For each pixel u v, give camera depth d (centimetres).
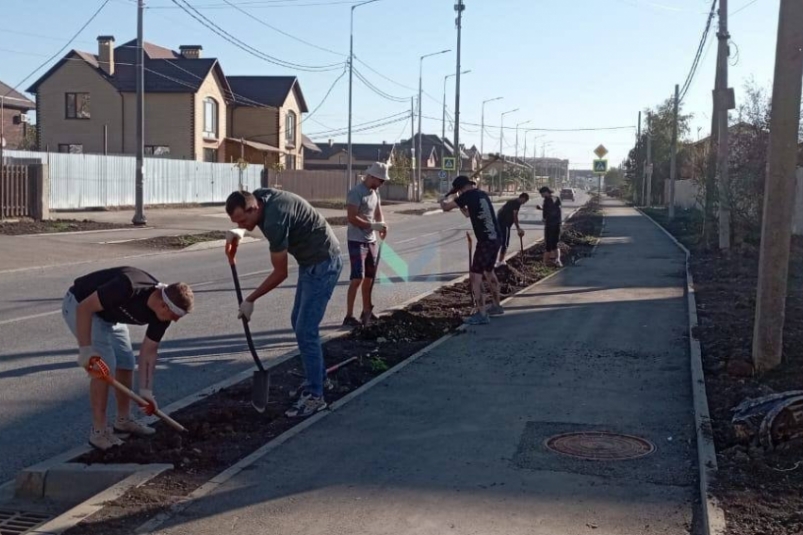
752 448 593
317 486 534
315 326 695
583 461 585
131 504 497
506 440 632
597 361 905
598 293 1462
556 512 495
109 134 5203
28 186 2562
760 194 2233
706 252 2212
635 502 511
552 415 700
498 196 7550
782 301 816
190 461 574
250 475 550
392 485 537
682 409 720
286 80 6269
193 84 5172
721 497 504
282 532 466
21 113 5453
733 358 848
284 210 656
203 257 2086
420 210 5162
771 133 802
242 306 664
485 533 465
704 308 1268
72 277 1619
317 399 699
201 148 5262
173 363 891
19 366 864
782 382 783
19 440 639
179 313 573
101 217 3145
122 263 1902
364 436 637
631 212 5481
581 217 4284
